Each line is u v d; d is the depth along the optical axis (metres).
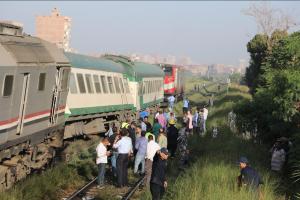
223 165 15.56
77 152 19.84
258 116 22.45
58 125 17.30
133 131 19.50
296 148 15.02
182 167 18.75
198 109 29.47
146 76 35.28
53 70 15.85
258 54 45.00
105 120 25.89
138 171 17.72
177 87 53.22
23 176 13.96
